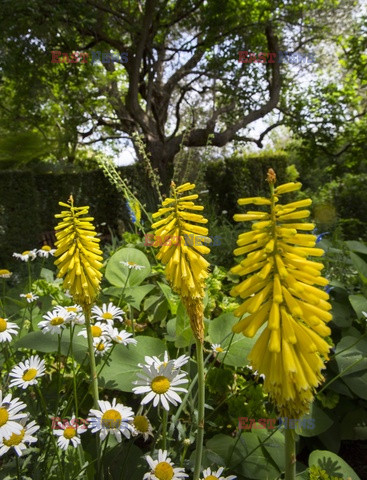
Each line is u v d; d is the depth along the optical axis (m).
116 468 1.62
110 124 11.41
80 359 1.89
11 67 8.69
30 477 1.49
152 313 2.75
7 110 12.20
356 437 2.24
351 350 2.13
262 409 2.04
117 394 2.25
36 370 1.53
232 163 11.59
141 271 2.57
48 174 10.79
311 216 8.46
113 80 12.39
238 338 2.07
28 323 2.33
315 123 11.93
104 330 1.80
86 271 1.39
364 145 12.14
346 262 3.19
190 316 1.18
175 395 1.33
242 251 0.92
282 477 1.77
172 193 1.19
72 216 1.38
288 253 0.90
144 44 9.27
